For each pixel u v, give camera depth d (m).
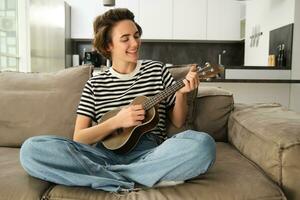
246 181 0.98
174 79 1.46
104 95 1.33
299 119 1.23
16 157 1.29
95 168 0.99
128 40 1.32
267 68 2.84
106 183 0.95
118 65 1.36
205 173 1.03
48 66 4.09
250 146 1.24
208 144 0.97
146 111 1.24
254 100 2.84
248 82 2.74
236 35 4.39
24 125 1.52
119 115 1.19
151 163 0.97
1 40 3.38
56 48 4.14
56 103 1.53
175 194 0.92
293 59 2.87
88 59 4.48
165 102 1.36
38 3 3.77
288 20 2.95
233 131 1.47
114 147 1.19
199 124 1.57
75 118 1.51
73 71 1.59
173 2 4.32
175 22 4.35
